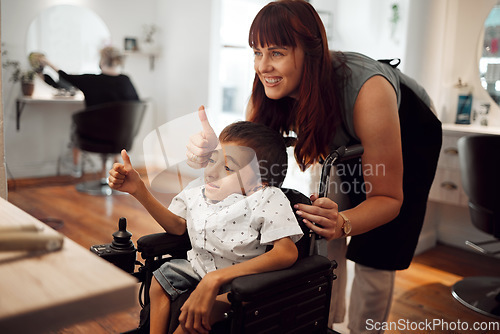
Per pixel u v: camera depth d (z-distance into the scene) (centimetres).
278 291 104
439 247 343
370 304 175
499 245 327
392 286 176
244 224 120
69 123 512
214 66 527
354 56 145
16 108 479
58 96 493
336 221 120
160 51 582
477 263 313
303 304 112
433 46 319
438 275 288
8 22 469
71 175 501
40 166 495
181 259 129
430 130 162
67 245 87
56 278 73
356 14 354
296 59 134
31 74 478
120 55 542
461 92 330
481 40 324
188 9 541
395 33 330
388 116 136
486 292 258
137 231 281
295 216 122
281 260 110
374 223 134
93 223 331
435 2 314
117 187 120
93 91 441
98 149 423
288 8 132
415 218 167
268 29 132
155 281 124
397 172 139
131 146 438
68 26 509
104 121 414
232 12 541
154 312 120
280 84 137
